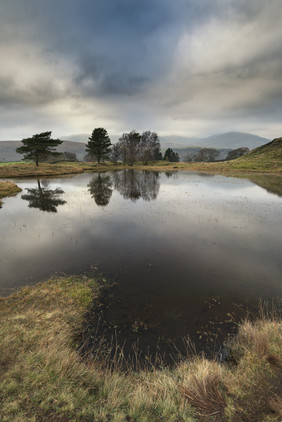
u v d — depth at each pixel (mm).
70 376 3559
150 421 2848
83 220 15734
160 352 4723
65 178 49062
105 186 35281
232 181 39688
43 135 66438
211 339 5066
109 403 3090
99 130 86062
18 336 4637
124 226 14188
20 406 2867
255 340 4422
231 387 3391
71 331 5238
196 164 86188
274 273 8219
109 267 8773
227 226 13953
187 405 3141
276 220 15211
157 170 72500
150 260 9375
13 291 7023
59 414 2830
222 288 7262
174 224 14492
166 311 6117
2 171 53156
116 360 4492
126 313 6023
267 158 76000
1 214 17688
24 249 10578
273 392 3242
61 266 8844
